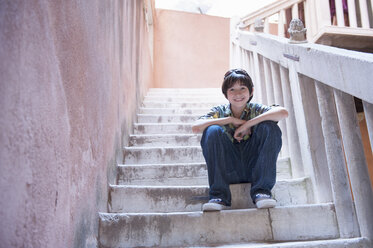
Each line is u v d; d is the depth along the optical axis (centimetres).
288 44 219
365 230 156
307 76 202
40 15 91
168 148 258
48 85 97
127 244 161
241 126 179
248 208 185
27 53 82
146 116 361
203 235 165
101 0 179
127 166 224
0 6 70
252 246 147
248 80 184
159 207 188
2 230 70
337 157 174
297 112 208
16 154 76
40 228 89
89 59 150
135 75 357
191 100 460
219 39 698
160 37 683
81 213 133
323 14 377
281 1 411
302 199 191
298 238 167
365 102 149
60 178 107
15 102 76
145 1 483
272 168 172
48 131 96
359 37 380
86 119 143
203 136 181
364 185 159
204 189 191
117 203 187
